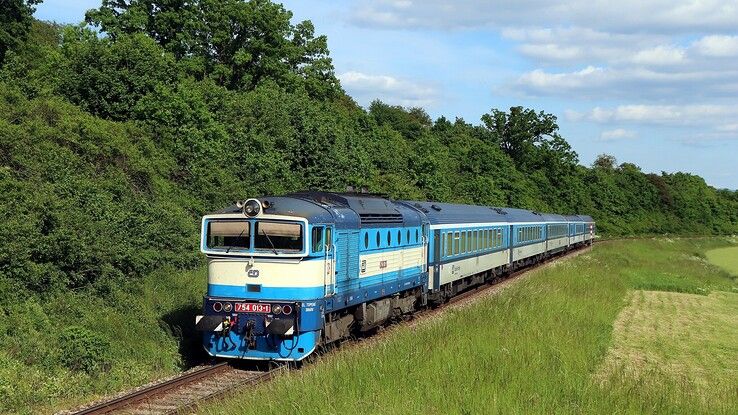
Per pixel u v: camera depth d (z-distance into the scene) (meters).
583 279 32.78
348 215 17.33
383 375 12.07
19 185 18.69
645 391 12.87
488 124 104.25
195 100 31.72
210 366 15.26
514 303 21.31
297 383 11.68
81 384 13.43
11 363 13.22
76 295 16.92
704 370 17.94
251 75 49.34
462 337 15.44
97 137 25.09
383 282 19.80
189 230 24.16
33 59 38.41
